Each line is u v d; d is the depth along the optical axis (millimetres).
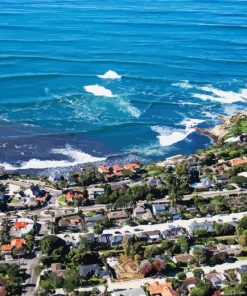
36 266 185875
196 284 173875
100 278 180500
